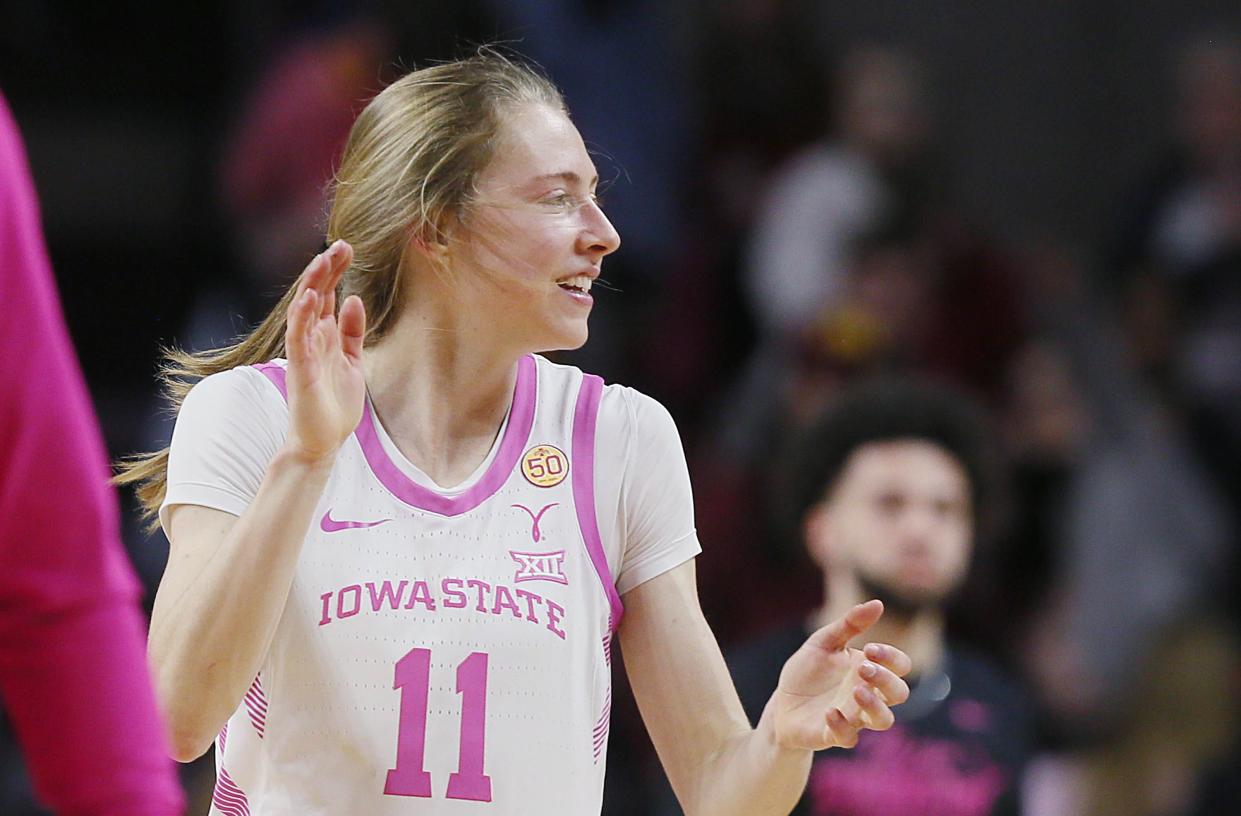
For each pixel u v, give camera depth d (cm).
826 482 1642
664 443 1087
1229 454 2736
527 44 2827
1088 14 3419
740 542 2316
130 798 655
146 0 3022
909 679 1582
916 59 3375
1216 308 2852
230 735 1023
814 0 3362
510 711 995
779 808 1044
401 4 2645
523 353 1047
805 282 2773
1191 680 2056
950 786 1547
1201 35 3378
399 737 984
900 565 1592
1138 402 2647
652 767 2186
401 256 1050
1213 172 2950
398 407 1047
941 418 1634
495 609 1001
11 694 657
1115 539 2544
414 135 1039
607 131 2869
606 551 1054
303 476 928
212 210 2930
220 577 923
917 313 2619
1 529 654
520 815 992
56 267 2880
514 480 1039
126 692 662
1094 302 2866
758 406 2511
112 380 2848
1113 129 3406
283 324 1095
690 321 2816
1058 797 2089
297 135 2647
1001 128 3388
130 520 2355
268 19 2973
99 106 2989
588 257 1041
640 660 1082
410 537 1010
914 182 2852
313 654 988
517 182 1027
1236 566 2602
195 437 1023
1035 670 2472
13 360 657
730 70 2927
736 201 2878
